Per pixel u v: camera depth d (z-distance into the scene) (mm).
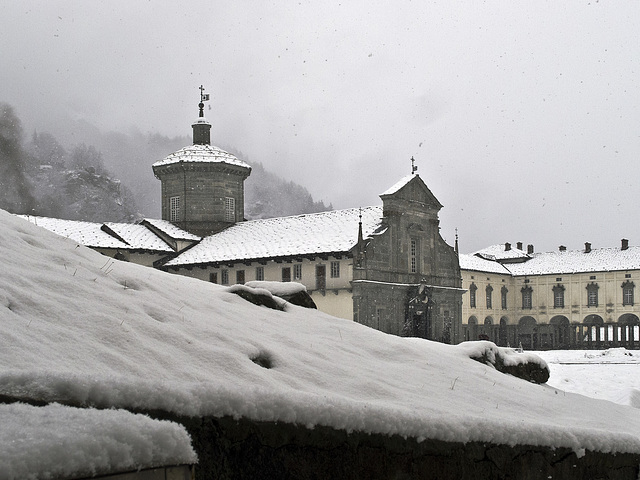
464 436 6707
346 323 11469
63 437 2502
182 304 9141
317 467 5543
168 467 2826
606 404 11984
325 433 5605
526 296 97750
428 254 67250
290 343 9172
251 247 65812
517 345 97750
